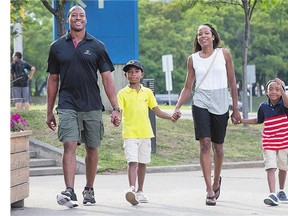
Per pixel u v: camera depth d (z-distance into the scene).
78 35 14.56
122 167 23.59
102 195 16.73
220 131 14.94
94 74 14.56
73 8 14.62
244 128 30.72
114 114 14.73
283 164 15.04
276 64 90.00
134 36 33.09
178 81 91.56
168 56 50.53
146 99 15.38
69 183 14.30
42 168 23.38
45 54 89.69
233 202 15.17
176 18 91.62
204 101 14.75
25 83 35.56
